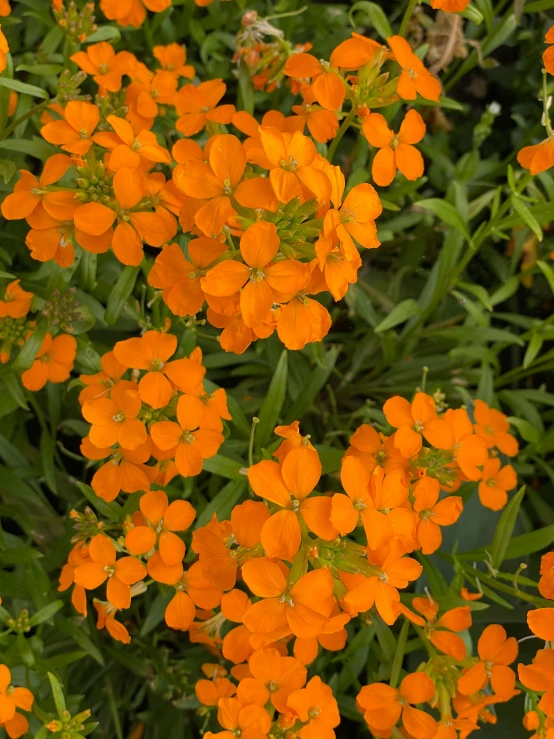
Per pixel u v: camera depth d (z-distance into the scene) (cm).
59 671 54
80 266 53
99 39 54
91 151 48
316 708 48
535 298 64
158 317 54
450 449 50
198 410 49
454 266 58
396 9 64
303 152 47
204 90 53
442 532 55
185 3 58
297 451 46
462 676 49
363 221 47
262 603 46
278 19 59
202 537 48
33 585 52
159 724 57
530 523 59
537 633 47
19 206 48
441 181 63
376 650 54
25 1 56
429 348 62
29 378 52
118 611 57
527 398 59
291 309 47
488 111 59
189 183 46
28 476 55
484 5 58
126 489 50
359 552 47
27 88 49
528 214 53
